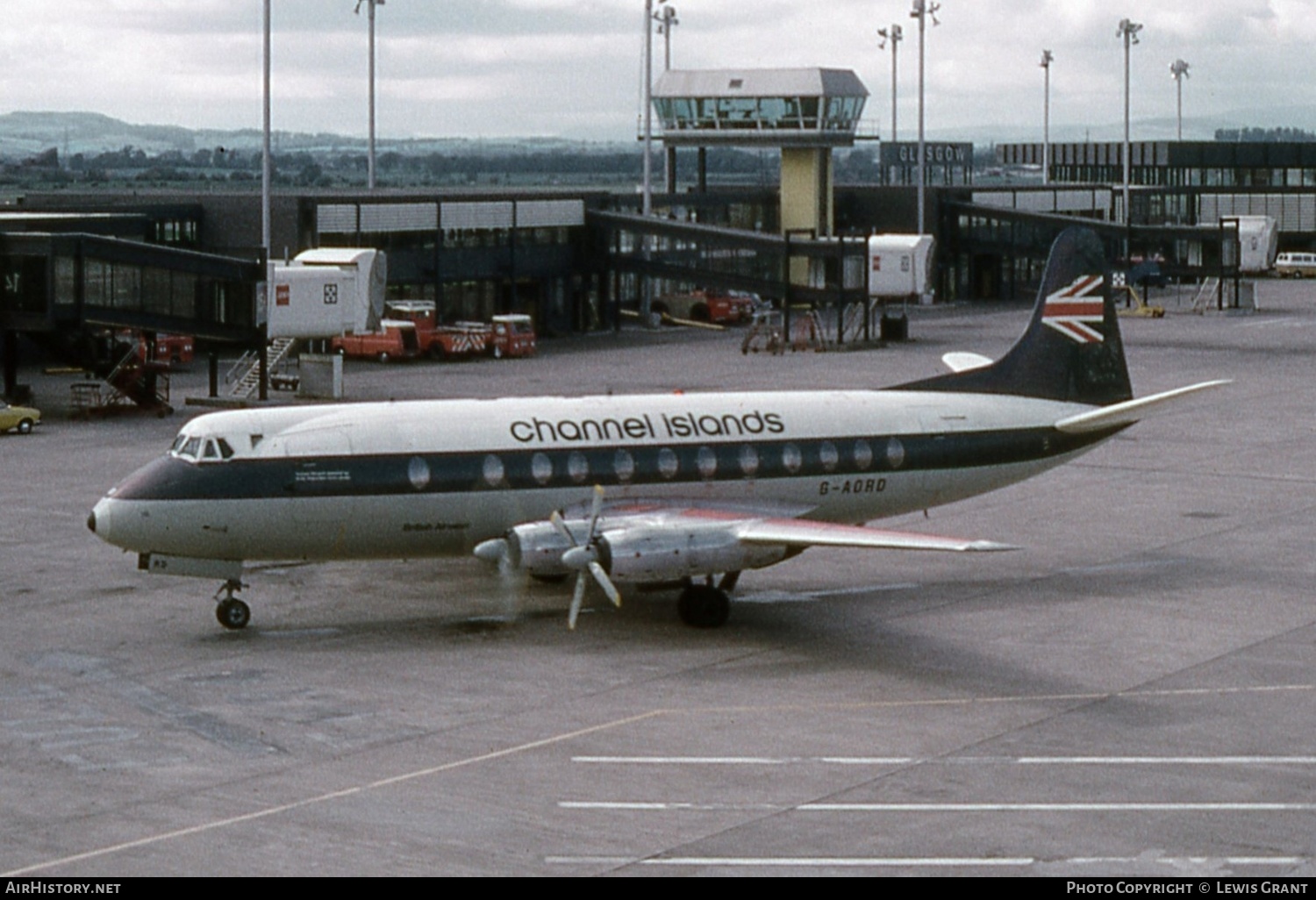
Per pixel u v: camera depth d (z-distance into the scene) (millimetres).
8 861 29141
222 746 35656
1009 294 165500
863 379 99750
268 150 93750
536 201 127625
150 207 113188
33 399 89688
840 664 42125
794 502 49438
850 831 30609
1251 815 31438
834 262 128500
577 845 29906
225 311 88250
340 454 45188
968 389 52531
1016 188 170750
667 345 122062
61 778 33594
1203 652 43250
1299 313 148875
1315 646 43719
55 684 40250
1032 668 41781
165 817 31406
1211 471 71188
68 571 52312
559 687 40031
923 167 151875
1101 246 53781
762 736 36281
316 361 90188
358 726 37000
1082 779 33469
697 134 159875
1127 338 126375
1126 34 173500
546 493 46719
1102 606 48219
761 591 50344
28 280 83875
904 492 50875
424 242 120312
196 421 46062
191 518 44031
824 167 159625
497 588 50219
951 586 51000
